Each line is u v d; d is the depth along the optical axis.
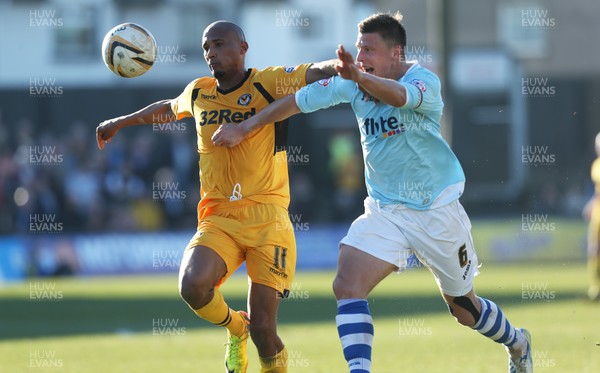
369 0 123.44
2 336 44.31
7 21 118.38
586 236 89.38
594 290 54.88
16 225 85.25
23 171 86.50
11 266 82.12
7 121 114.69
